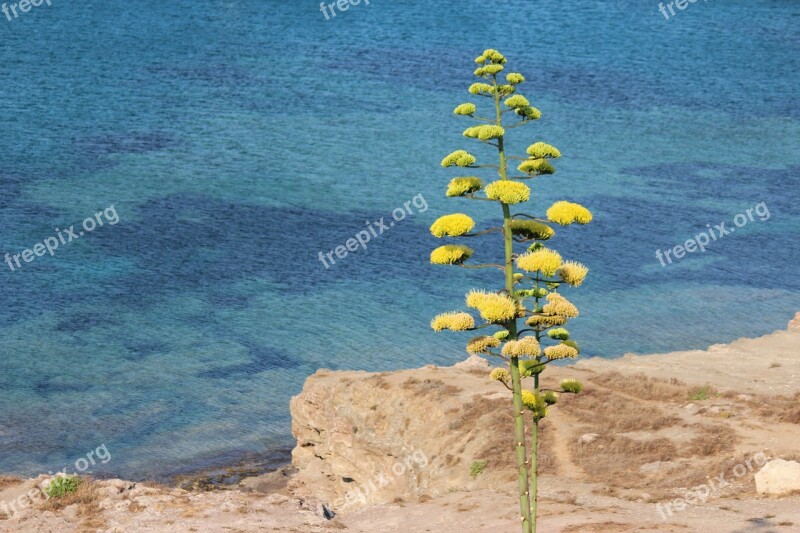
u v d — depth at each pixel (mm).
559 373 58375
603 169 134375
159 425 68062
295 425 60938
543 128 154250
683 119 162750
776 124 161375
